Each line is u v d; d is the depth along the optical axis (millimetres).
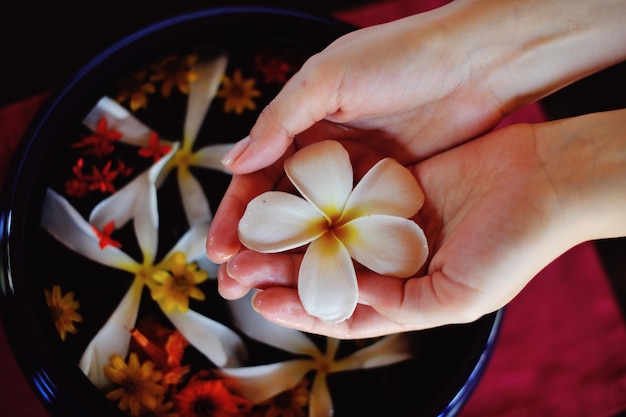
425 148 386
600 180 329
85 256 366
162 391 352
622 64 513
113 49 376
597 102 512
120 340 356
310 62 342
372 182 348
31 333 341
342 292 327
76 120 374
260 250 330
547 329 430
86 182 375
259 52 402
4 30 468
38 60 467
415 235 334
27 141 363
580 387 422
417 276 345
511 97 375
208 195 383
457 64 355
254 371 362
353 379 366
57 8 475
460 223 342
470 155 359
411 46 346
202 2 487
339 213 344
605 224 333
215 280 373
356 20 463
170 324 363
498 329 364
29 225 356
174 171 385
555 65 369
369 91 347
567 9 359
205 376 358
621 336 433
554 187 330
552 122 350
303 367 366
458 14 357
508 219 323
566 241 333
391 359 370
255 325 368
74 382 340
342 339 371
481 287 321
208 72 398
